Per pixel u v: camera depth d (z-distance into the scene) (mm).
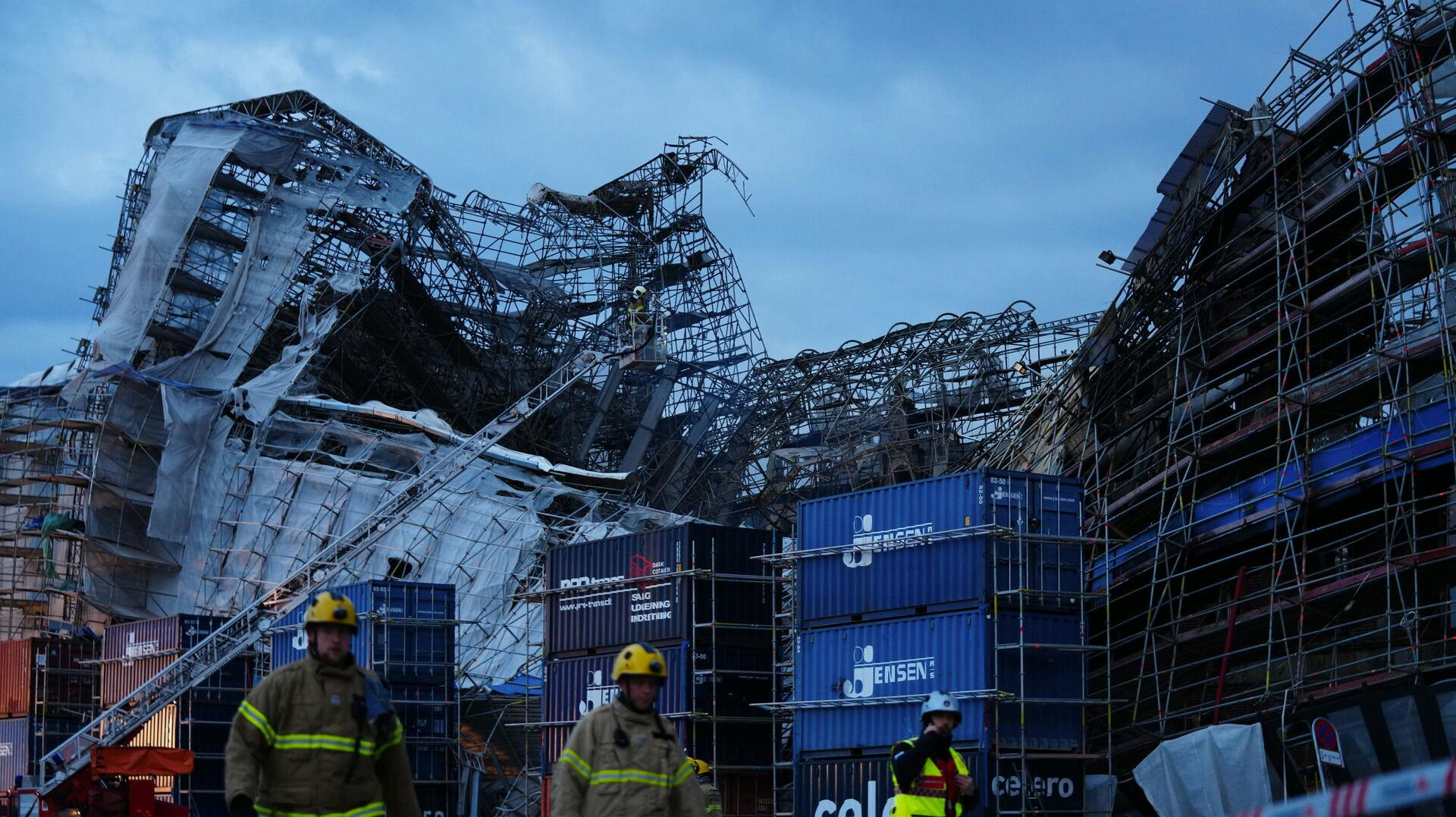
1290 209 44562
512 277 96000
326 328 79312
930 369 77438
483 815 53906
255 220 81000
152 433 74812
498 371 94000
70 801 35906
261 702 11164
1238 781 32781
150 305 77375
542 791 43125
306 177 83875
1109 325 53375
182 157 80875
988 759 32594
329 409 77125
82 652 59062
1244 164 47219
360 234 86562
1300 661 35938
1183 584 42062
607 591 43031
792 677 42125
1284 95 44906
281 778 11086
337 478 72875
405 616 46875
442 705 46656
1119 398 50500
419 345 91062
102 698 56219
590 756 12047
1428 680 34062
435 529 71188
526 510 73500
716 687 40375
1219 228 48062
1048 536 34375
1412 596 37781
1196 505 45125
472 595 69500
